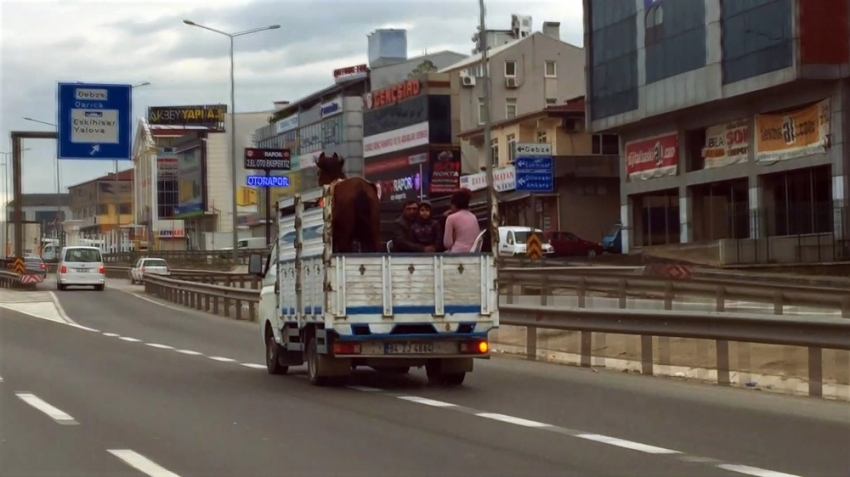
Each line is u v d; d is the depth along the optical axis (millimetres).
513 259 45531
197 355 19688
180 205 122062
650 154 55125
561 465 8875
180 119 129000
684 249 47719
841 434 10500
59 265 50719
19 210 51281
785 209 45250
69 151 43312
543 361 18688
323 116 97438
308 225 14633
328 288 13641
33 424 11156
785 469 8688
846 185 41719
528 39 81562
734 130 48844
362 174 92750
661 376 16000
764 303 27625
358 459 9156
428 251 14766
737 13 45719
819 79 42000
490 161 48062
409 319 13883
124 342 22891
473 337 14148
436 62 96500
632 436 10375
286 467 8797
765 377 14750
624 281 29125
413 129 80938
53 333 25625
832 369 14734
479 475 8469
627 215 57344
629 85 54250
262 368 17375
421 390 14234
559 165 65125
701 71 48219
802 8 41719
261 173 108000
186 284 38375
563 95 82125
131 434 10508
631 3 53812
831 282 30688
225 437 10328
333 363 14469
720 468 8734
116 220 143500
